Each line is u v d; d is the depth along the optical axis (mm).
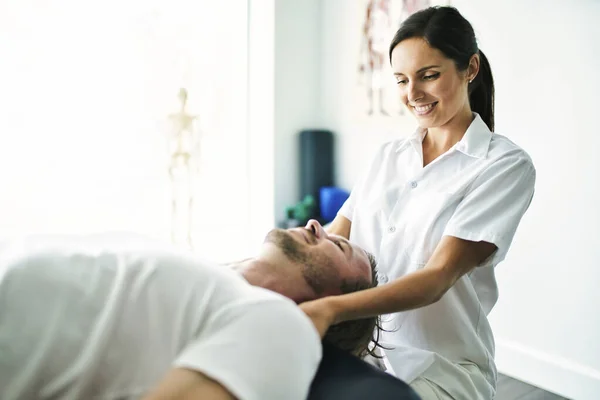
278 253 988
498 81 2191
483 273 1258
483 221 1103
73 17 2402
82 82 2469
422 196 1266
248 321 641
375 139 2699
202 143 2900
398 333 1275
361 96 2738
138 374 669
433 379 1139
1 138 2301
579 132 1964
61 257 755
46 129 2404
